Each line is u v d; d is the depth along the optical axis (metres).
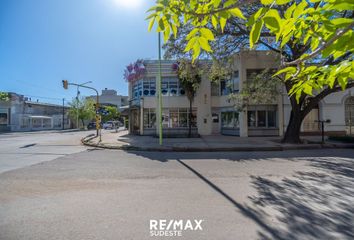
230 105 24.70
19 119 48.97
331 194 6.33
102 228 4.44
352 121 23.14
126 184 7.43
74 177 8.35
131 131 29.34
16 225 4.59
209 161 11.46
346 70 2.06
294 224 4.57
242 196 6.22
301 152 14.32
